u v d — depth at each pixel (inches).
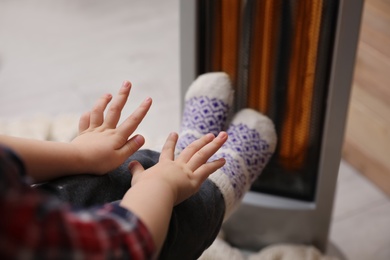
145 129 62.2
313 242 45.0
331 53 36.8
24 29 81.4
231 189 32.3
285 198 43.9
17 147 26.3
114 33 80.0
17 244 17.6
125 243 20.6
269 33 37.6
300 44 37.2
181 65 40.2
